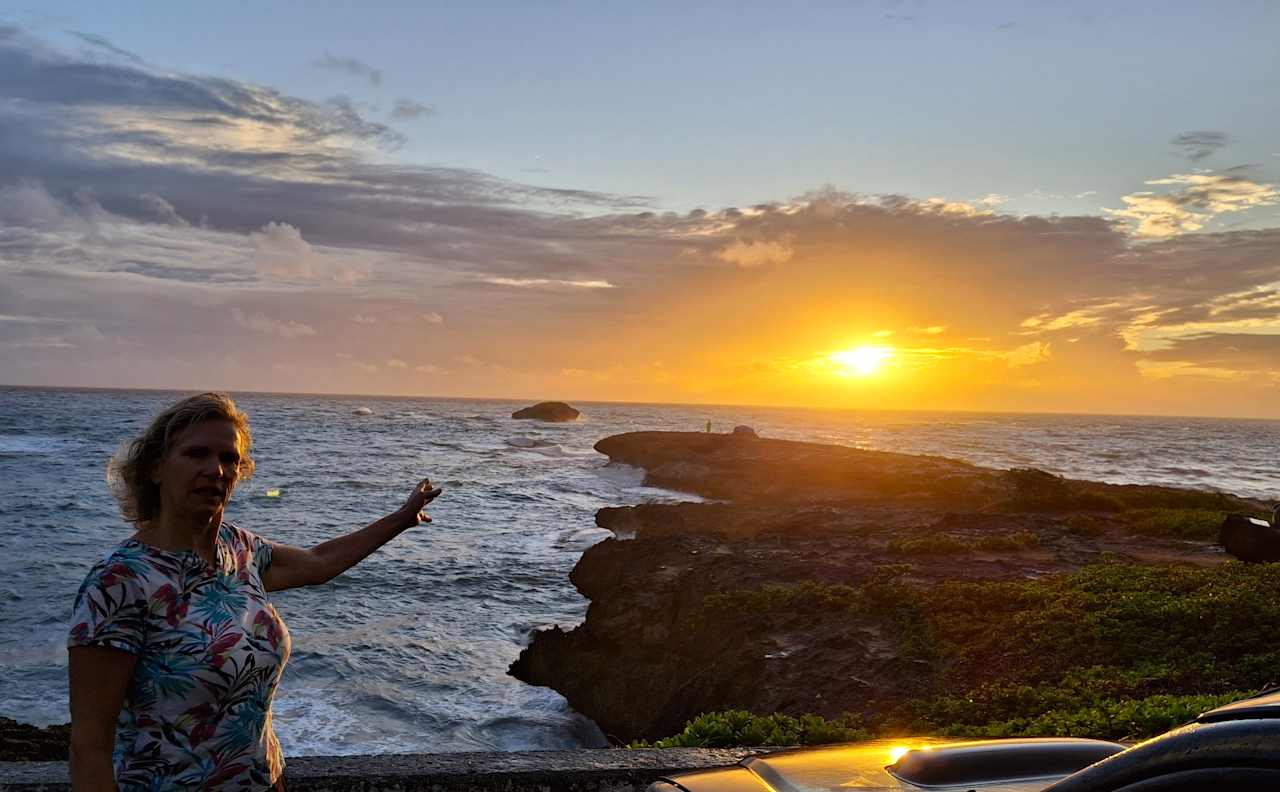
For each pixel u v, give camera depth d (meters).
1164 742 1.89
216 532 2.68
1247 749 1.72
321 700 16.92
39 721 15.09
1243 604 12.36
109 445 78.56
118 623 2.39
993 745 3.11
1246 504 33.91
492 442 100.31
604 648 17.98
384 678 18.28
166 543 2.55
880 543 21.61
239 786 2.55
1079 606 13.52
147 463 2.58
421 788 4.80
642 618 18.36
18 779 4.54
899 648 13.20
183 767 2.47
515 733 15.96
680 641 16.61
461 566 29.64
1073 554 19.70
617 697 16.55
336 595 25.23
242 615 2.58
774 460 54.69
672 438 71.38
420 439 102.19
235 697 2.52
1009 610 14.12
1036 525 24.17
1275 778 1.65
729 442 66.50
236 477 2.65
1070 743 3.12
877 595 15.34
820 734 7.50
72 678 2.38
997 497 38.06
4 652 18.80
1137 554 19.77
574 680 17.64
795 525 26.47
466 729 15.91
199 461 2.53
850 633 14.16
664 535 25.34
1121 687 10.19
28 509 39.84
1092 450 111.81
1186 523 23.17
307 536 36.59
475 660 19.86
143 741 2.46
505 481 57.88
